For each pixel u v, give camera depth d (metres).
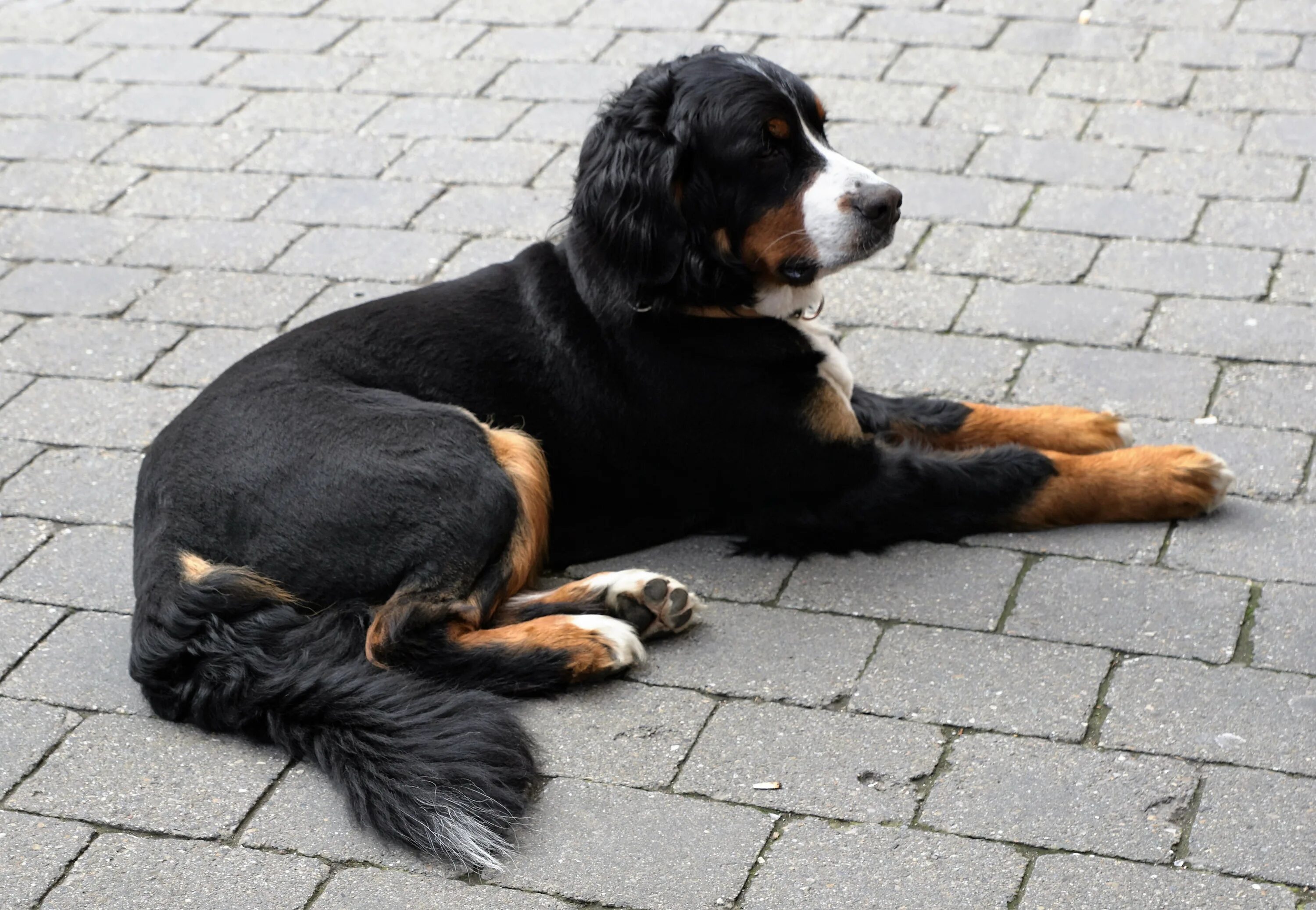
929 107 6.18
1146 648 3.55
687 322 3.92
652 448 3.99
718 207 3.75
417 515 3.58
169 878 3.12
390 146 6.27
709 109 3.69
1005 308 4.99
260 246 5.68
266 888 3.08
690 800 3.23
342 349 3.92
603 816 3.20
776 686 3.55
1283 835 2.99
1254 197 5.41
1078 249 5.24
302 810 3.29
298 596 3.61
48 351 5.17
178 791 3.35
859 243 3.71
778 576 3.96
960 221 5.46
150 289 5.48
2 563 4.18
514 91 6.58
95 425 4.77
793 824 3.14
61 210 6.03
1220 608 3.65
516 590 3.79
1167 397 4.50
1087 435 4.27
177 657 3.49
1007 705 3.41
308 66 6.98
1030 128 5.98
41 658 3.81
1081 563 3.88
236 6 7.66
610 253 3.79
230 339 5.18
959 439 4.32
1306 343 4.65
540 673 3.53
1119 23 6.69
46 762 3.47
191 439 3.73
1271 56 6.30
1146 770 3.19
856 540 4.02
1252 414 4.38
